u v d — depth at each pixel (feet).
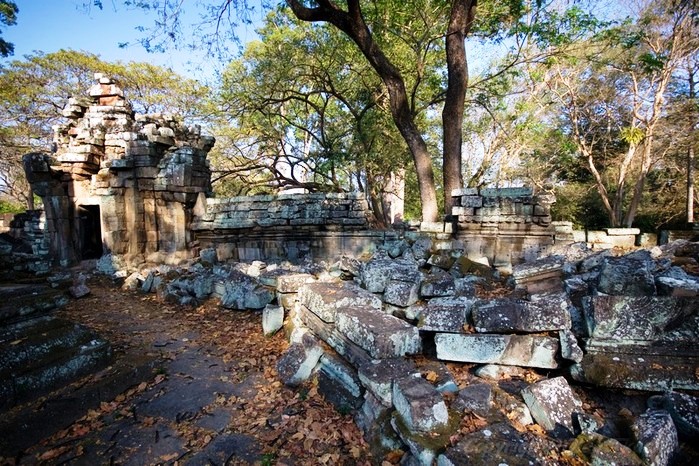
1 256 22.34
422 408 7.53
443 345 10.46
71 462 8.42
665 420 7.18
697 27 40.98
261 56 46.16
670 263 14.35
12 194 83.92
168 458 8.56
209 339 16.03
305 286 14.05
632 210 52.19
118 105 34.60
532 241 24.75
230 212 31.89
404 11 35.91
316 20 30.78
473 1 30.37
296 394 11.12
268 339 15.39
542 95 56.70
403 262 17.35
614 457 6.52
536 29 30.68
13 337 10.48
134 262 31.12
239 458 8.51
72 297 23.03
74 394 10.12
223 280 20.76
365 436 8.73
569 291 12.37
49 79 61.57
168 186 31.55
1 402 9.11
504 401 8.49
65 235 33.06
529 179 68.28
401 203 69.92
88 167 33.17
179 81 68.13
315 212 29.48
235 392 11.53
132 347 14.96
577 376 9.41
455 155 31.78
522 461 6.66
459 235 26.30
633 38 31.86
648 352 9.15
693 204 55.31
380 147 50.78
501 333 10.26
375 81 44.98
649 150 50.42
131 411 10.44
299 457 8.46
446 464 6.65
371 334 9.60
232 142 57.88
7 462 8.29
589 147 59.93
